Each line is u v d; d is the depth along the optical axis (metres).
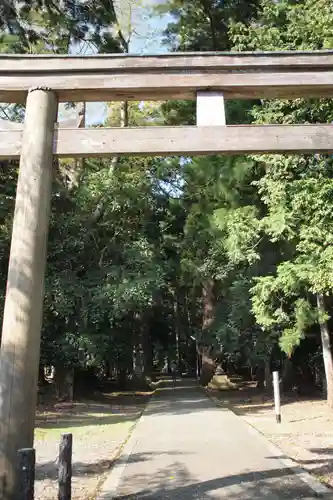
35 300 5.17
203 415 12.93
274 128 5.64
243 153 5.71
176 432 9.96
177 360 44.50
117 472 6.38
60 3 15.20
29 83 5.69
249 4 16.30
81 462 7.45
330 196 9.30
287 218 11.14
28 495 3.76
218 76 5.75
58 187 17.47
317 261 10.25
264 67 5.77
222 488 5.46
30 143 5.50
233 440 8.66
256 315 13.55
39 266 5.28
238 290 17.22
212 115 5.73
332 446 8.24
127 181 18.17
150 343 32.56
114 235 18.23
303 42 10.73
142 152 5.56
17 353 4.96
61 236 17.00
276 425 11.09
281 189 11.13
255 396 20.12
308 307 13.25
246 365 28.38
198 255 20.52
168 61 5.72
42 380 21.89
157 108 20.83
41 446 9.09
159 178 22.20
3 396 4.86
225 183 15.33
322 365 19.89
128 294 15.71
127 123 21.05
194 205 18.89
